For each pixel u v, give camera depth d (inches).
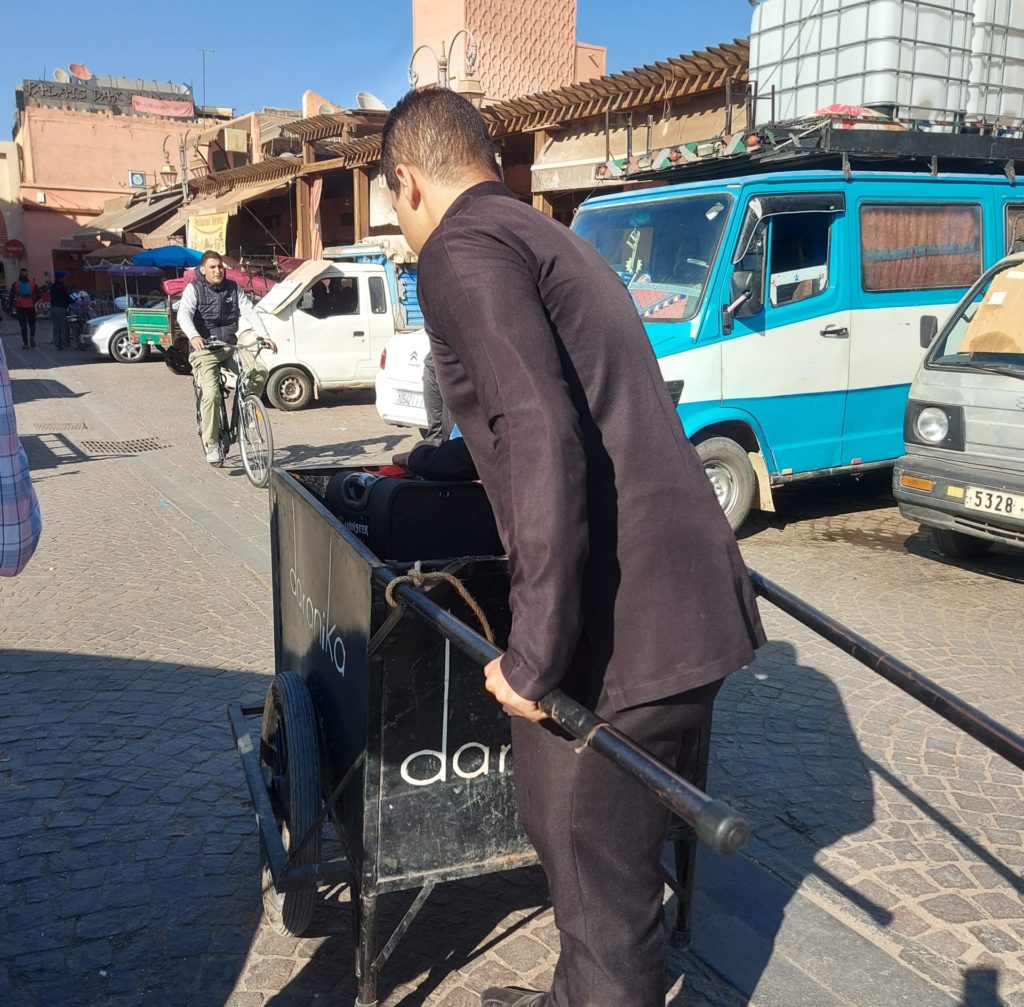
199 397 347.6
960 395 222.8
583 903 70.7
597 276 67.1
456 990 97.3
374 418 495.8
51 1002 94.8
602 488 65.8
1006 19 321.4
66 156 1552.7
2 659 178.4
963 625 200.8
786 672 175.9
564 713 58.5
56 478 337.7
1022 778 139.2
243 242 954.1
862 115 283.0
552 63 679.7
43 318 1369.3
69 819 125.7
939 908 110.5
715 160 278.1
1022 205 304.5
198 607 207.6
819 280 263.1
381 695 80.4
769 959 102.5
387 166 75.7
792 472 266.5
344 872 91.3
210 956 101.8
